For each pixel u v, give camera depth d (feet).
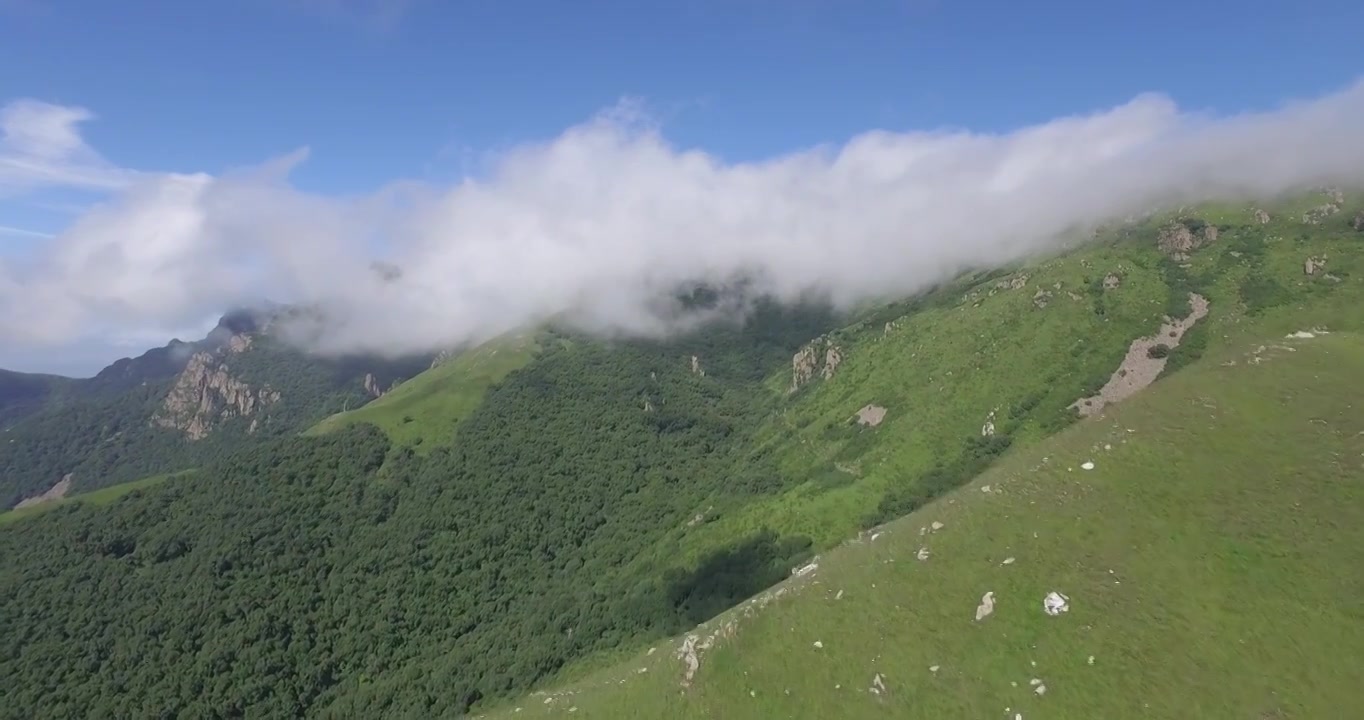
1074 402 634.02
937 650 192.13
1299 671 148.15
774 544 609.42
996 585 197.36
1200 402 222.07
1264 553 170.81
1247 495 185.57
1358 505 171.01
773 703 205.77
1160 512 191.83
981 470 592.19
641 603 598.34
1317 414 201.26
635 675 249.96
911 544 228.63
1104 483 208.54
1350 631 149.79
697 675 228.22
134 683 582.76
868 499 626.64
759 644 225.15
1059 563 192.75
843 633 212.23
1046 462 229.25
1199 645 160.56
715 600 559.38
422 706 558.97
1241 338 623.77
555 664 558.56
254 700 583.17
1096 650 169.89
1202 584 171.12
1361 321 581.53
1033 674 173.17
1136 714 155.33
